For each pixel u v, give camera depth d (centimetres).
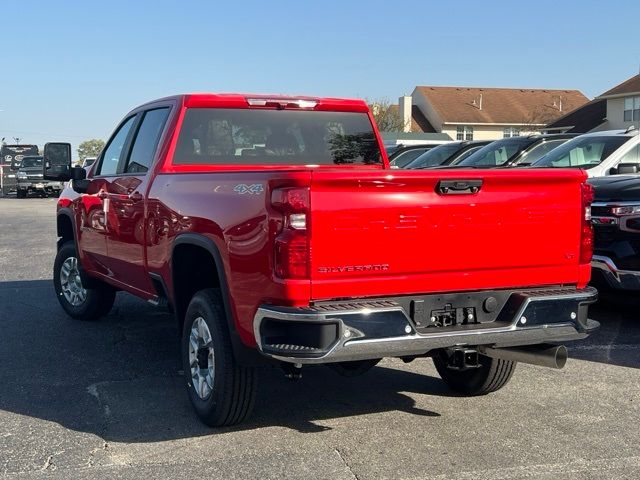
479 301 446
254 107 610
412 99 6638
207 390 489
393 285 420
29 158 3903
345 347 400
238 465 429
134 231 609
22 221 2191
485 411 523
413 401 546
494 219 442
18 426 493
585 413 517
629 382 587
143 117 657
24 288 1022
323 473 418
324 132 642
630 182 751
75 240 770
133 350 691
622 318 809
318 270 404
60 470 423
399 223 418
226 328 469
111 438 472
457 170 432
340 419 508
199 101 589
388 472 419
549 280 464
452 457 440
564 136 1256
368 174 406
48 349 693
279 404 540
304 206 399
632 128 1041
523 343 445
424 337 419
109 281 708
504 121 6094
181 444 462
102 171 729
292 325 405
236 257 442
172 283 539
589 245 473
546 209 457
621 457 439
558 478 410
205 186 487
